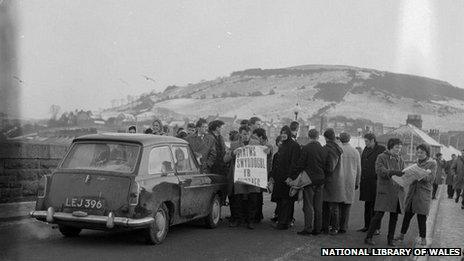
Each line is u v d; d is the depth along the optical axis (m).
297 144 10.84
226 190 11.16
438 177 24.14
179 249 8.30
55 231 9.27
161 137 9.20
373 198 11.27
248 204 10.88
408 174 9.31
